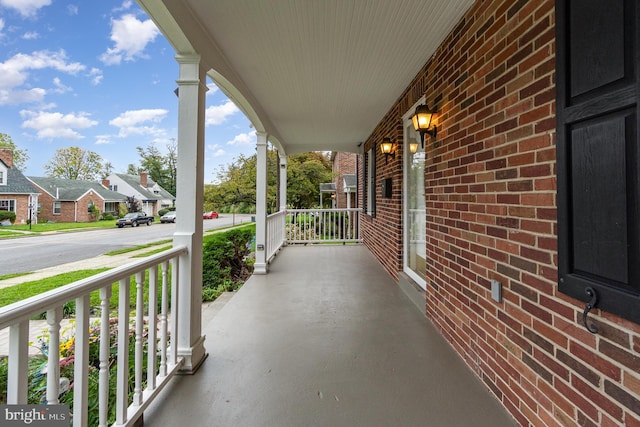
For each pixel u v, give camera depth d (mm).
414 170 3914
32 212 21859
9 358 1019
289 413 1734
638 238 1015
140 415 1613
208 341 2609
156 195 39844
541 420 1492
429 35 2621
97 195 30312
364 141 7539
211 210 14469
